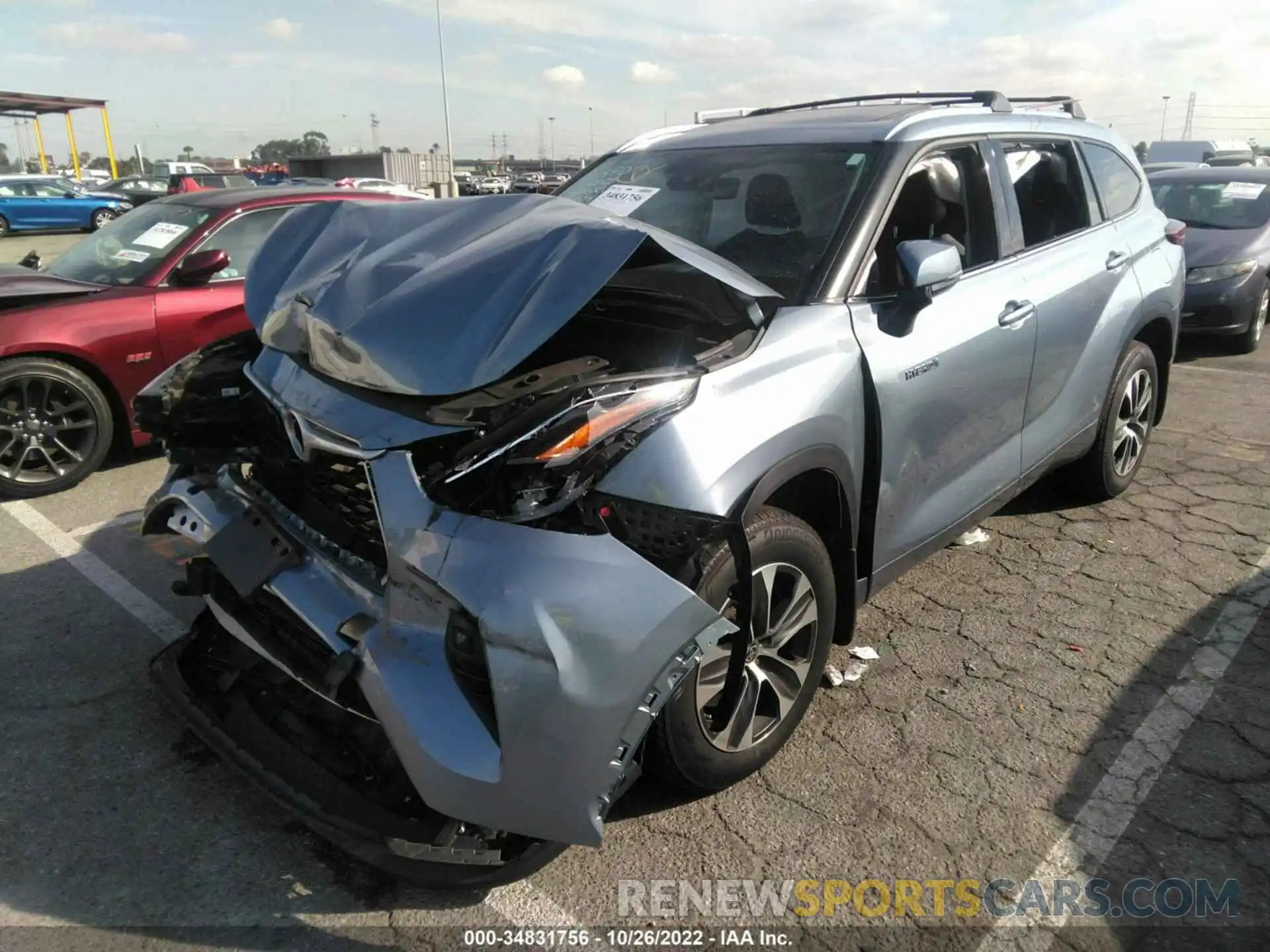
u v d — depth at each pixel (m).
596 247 2.39
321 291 2.69
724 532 2.28
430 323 2.37
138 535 4.66
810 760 2.93
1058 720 3.13
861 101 4.38
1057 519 4.79
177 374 3.07
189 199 6.31
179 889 2.41
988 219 3.63
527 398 2.34
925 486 3.26
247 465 3.02
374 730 2.60
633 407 2.26
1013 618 3.80
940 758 2.94
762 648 2.72
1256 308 8.49
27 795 2.75
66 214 27.36
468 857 2.24
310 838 2.61
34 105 34.97
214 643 3.08
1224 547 4.43
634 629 2.10
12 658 3.48
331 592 2.41
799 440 2.55
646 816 2.69
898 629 3.73
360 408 2.37
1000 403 3.57
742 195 3.39
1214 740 3.01
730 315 2.85
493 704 2.08
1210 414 6.68
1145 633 3.67
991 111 3.88
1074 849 2.55
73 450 5.34
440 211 2.94
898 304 3.01
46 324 5.13
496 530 2.12
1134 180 4.88
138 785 2.81
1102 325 4.23
